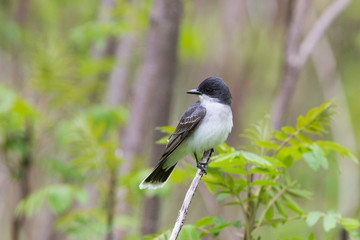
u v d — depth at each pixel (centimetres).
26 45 1499
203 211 1580
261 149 723
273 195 707
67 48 1301
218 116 843
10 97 1066
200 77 1741
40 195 923
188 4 1672
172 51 1173
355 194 1559
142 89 1195
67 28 1928
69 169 1097
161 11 1162
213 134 834
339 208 1536
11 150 1120
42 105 1209
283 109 1145
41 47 1225
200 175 655
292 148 693
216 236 702
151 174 819
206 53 1747
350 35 1805
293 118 1817
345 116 1638
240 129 1594
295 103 1828
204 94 873
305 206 1571
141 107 1204
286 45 1159
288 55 1153
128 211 1145
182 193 1606
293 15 1159
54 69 1195
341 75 1889
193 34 1645
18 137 1122
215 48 1745
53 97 1223
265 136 736
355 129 1827
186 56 1716
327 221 640
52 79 1196
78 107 1287
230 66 1616
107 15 1521
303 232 1452
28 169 1130
